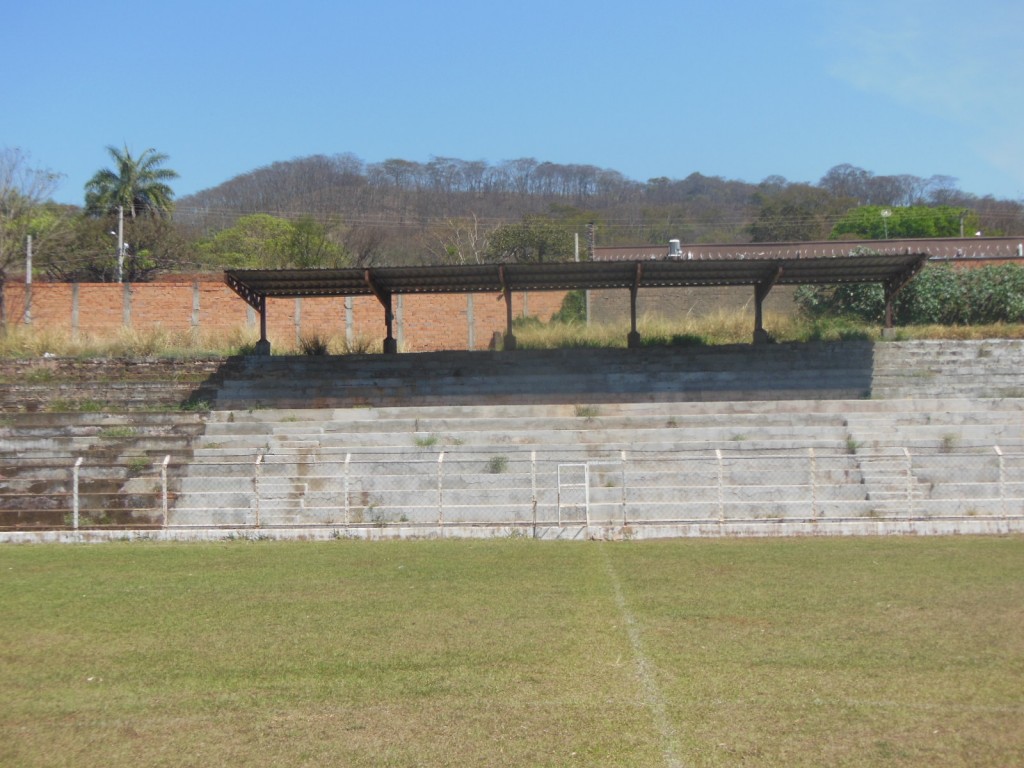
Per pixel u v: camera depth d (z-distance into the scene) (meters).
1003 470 16.72
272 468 19.38
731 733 7.74
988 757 7.25
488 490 17.69
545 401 23.66
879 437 19.73
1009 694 8.41
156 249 56.59
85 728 8.08
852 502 17.11
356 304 33.50
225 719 8.23
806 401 21.80
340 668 9.43
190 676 9.27
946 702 8.27
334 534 16.88
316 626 10.91
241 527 16.97
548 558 14.63
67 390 25.31
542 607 11.56
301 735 7.88
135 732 7.99
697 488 17.11
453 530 16.80
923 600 11.57
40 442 20.72
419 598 12.12
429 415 22.12
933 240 39.56
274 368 26.11
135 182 60.41
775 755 7.34
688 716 8.09
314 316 33.50
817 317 32.03
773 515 17.58
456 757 7.43
